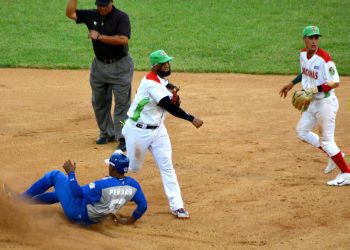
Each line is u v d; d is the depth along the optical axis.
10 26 78.50
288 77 60.75
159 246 25.09
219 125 44.09
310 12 84.56
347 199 30.52
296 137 41.25
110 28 37.75
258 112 47.75
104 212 25.67
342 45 72.38
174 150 38.25
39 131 42.22
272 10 85.50
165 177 28.41
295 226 27.53
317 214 28.72
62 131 42.50
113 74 38.34
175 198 28.27
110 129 39.88
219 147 38.97
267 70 63.09
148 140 28.06
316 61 31.58
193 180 33.12
